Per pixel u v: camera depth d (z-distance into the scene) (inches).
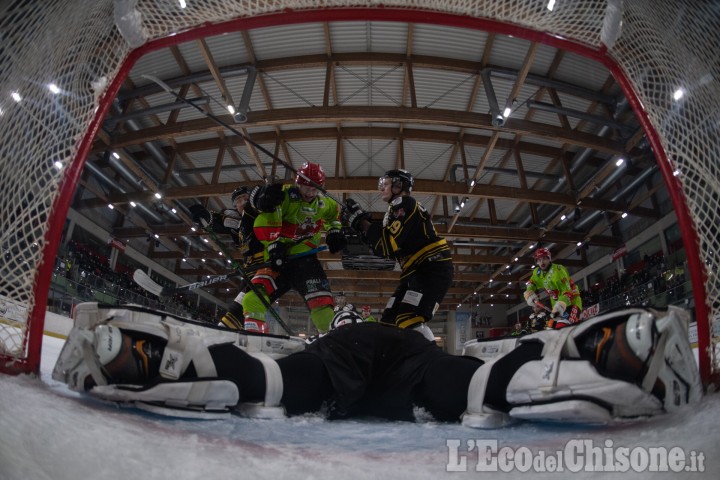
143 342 49.2
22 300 55.6
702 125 64.3
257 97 439.2
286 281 138.5
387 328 70.7
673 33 68.6
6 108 56.1
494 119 377.4
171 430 42.6
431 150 511.2
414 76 410.6
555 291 251.4
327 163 539.8
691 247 63.2
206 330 63.6
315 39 376.5
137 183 549.0
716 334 58.4
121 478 27.5
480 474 33.3
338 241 134.6
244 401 57.1
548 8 79.5
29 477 24.6
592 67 390.0
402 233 102.3
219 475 30.3
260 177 568.4
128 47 75.8
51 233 59.5
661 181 547.5
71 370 49.0
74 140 65.3
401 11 84.9
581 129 476.7
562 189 579.8
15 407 35.7
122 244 691.4
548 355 46.6
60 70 64.2
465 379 58.5
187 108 447.8
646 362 40.6
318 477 31.7
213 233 152.3
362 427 57.1
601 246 683.4
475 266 985.5
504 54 384.5
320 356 64.7
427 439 48.1
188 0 78.7
